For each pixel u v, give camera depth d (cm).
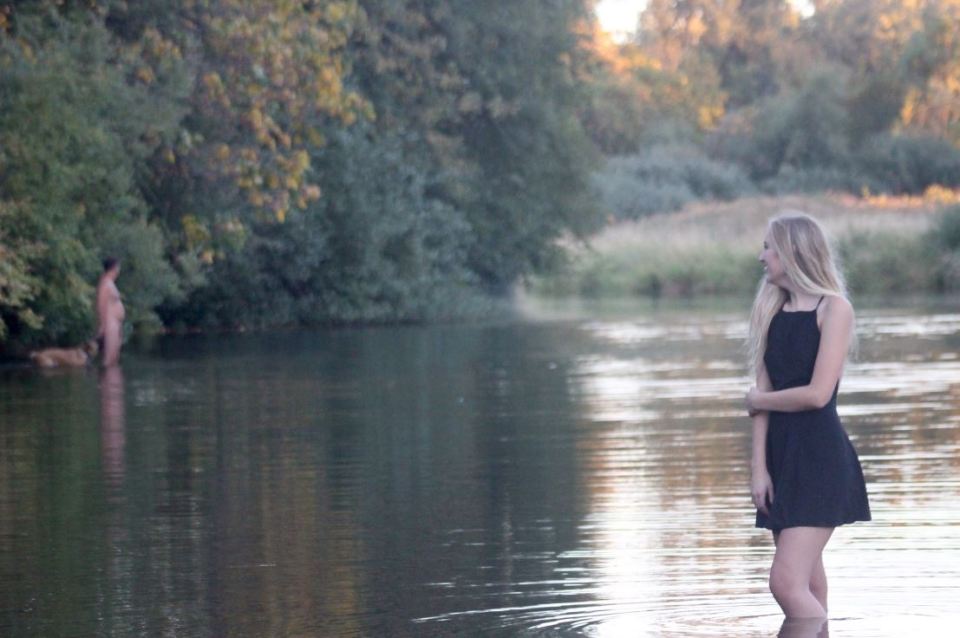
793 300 662
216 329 3438
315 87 2595
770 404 653
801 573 649
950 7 7738
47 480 1123
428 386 1884
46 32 2345
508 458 1218
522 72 3925
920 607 694
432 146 3747
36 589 770
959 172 7556
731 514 948
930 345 2431
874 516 917
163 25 2500
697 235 5556
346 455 1245
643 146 8562
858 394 1683
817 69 8144
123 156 2384
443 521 941
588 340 2795
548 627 678
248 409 1619
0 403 1714
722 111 9531
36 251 2159
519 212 4097
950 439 1279
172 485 1094
